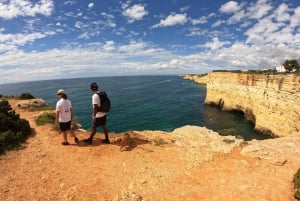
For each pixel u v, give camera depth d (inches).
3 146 348.8
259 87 1526.8
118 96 3088.1
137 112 1904.5
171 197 245.1
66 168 305.1
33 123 505.7
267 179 275.7
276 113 1254.3
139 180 276.5
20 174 286.4
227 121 1649.9
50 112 614.9
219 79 2246.6
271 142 401.4
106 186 265.0
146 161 324.2
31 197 241.9
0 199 235.1
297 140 413.4
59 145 378.0
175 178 281.6
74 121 581.6
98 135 444.8
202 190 257.1
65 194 249.1
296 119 1074.1
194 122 1605.6
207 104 2406.5
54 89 4869.6
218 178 280.2
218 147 370.3
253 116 1572.3
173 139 415.8
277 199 239.3
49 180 275.6
